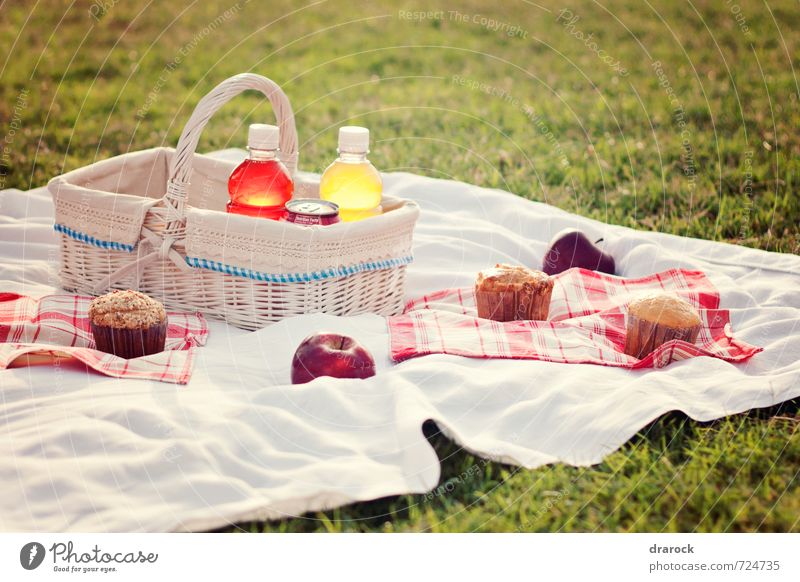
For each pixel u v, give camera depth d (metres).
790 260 2.92
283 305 2.28
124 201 2.34
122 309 2.10
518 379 2.02
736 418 2.00
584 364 2.15
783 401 2.03
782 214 3.61
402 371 2.03
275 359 2.12
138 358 2.07
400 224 2.39
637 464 1.87
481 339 2.22
